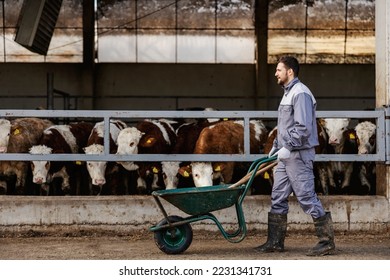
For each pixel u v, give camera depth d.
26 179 11.04
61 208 8.13
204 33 21.66
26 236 8.09
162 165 10.40
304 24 21.64
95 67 21.64
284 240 7.78
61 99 21.45
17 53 21.30
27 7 12.51
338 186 11.95
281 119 6.67
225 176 9.88
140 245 7.52
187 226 6.86
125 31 21.58
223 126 10.23
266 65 21.52
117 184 11.09
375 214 8.26
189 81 21.70
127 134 10.45
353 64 21.83
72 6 21.12
